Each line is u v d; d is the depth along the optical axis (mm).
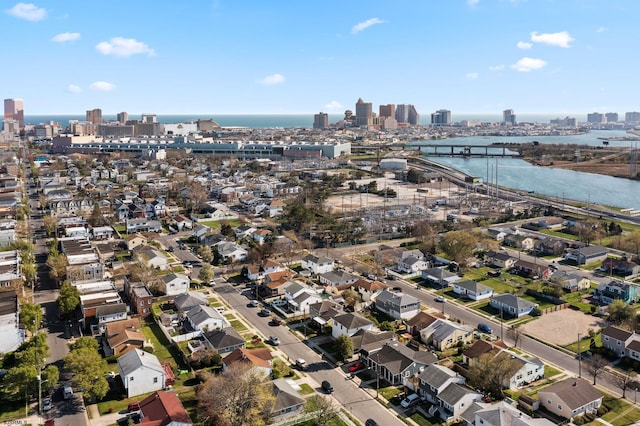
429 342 94750
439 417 71375
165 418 65312
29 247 142000
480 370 77938
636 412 72312
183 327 99500
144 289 109625
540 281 126500
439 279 126312
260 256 140000
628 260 142625
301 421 70125
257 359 82625
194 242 164500
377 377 79688
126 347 87938
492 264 141250
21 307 99938
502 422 63500
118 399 75062
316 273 132250
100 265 123125
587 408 71938
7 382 73062
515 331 96250
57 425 68188
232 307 111188
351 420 70500
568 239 168875
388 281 129125
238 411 67062
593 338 95000
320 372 83938
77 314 104062
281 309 109125
